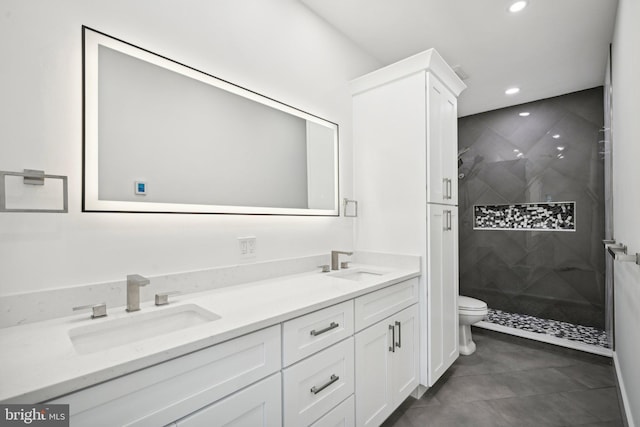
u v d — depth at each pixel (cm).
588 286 300
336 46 220
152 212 125
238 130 158
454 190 228
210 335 84
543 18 201
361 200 227
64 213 104
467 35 221
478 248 369
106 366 67
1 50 94
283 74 182
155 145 127
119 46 117
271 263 169
